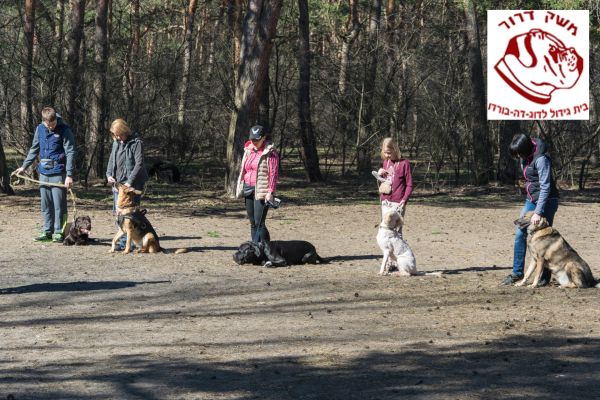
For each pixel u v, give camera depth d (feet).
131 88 87.10
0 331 24.70
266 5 75.46
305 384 19.17
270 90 103.30
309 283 33.73
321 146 100.07
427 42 91.81
